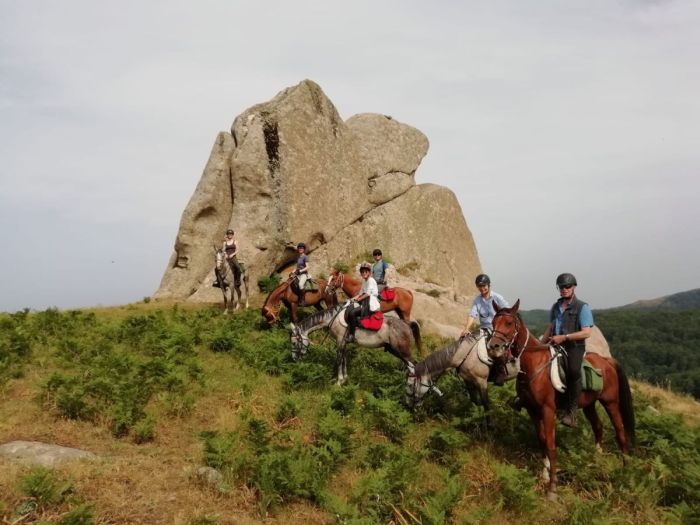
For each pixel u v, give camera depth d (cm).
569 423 730
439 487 694
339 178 2388
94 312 1719
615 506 672
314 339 1473
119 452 712
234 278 1828
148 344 1253
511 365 862
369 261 2377
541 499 679
